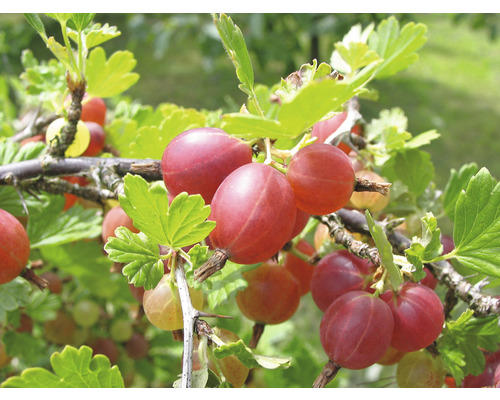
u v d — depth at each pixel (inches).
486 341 7.3
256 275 7.5
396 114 9.6
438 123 25.2
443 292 9.1
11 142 8.9
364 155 9.1
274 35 36.8
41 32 7.4
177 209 5.6
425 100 50.5
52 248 10.1
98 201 8.0
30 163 7.7
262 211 5.5
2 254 6.7
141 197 5.7
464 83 56.7
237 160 5.9
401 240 7.7
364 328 6.2
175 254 6.1
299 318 23.4
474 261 6.6
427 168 9.3
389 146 9.0
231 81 50.1
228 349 5.7
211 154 5.9
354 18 35.3
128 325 12.3
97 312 11.7
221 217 5.6
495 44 70.3
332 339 6.3
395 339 6.6
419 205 9.1
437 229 6.2
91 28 8.2
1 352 11.0
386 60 9.3
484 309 6.8
